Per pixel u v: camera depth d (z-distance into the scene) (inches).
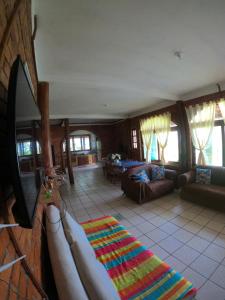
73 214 145.1
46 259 50.5
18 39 37.7
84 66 96.5
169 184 169.2
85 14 57.9
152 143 235.6
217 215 121.9
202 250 87.8
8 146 20.0
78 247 52.3
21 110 26.8
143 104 211.5
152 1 54.5
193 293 48.8
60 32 66.1
